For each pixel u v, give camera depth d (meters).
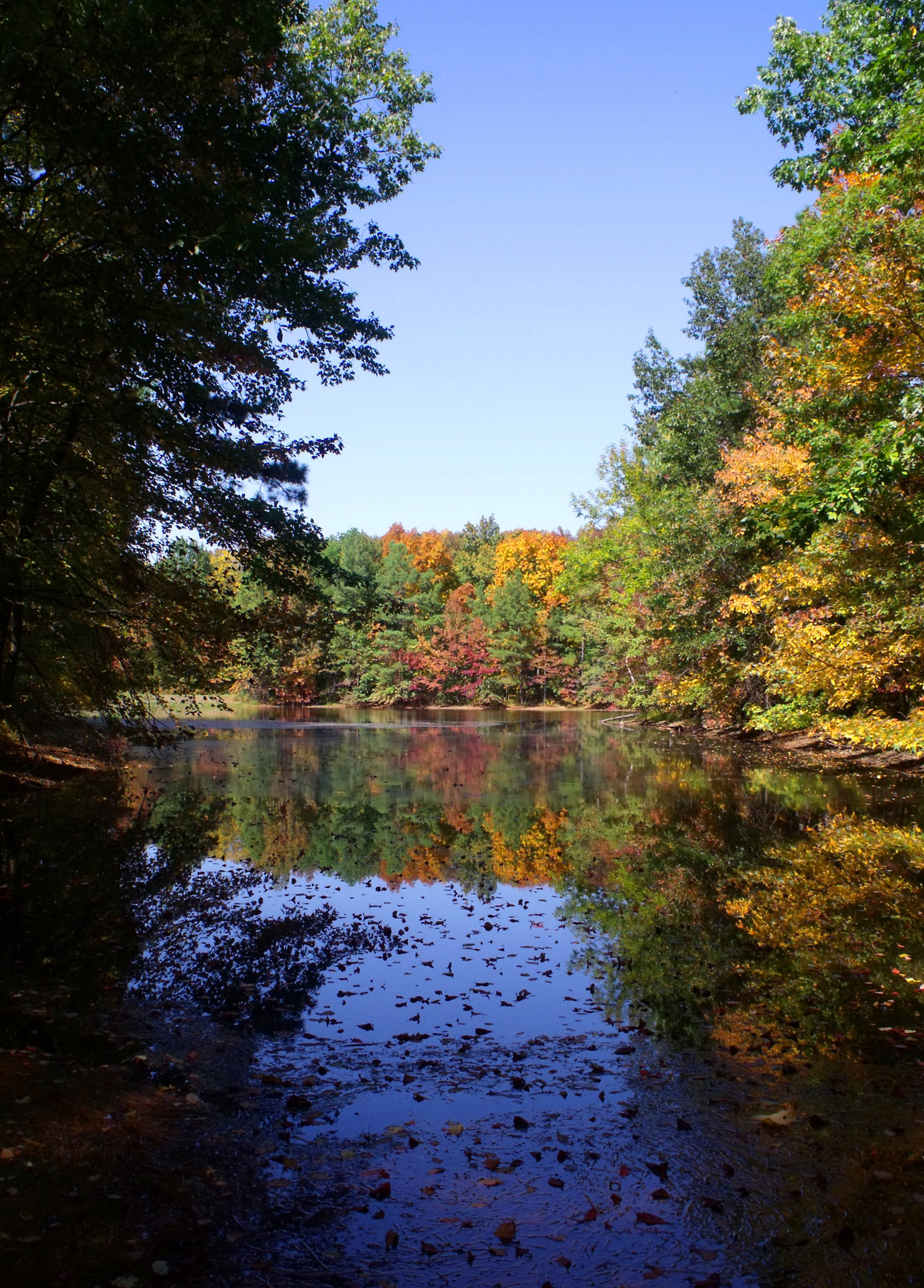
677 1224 3.14
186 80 7.29
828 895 8.69
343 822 13.56
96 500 11.50
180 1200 3.16
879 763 19.89
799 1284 2.78
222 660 13.57
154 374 9.23
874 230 12.77
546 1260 2.92
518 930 7.62
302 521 11.66
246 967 6.55
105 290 8.09
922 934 7.36
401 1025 5.40
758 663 22.33
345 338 10.63
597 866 10.31
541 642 63.81
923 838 11.36
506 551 71.50
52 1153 3.33
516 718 48.25
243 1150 3.69
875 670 15.85
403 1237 3.05
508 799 16.16
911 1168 3.52
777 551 20.06
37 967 6.35
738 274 27.38
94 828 12.33
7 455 9.80
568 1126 3.99
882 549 14.45
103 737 22.56
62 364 8.71
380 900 8.73
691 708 37.66
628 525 38.38
